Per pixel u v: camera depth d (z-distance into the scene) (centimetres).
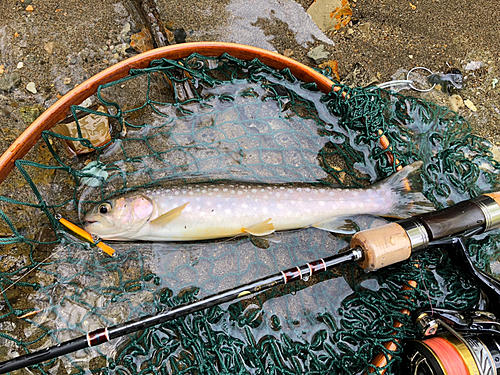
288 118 30
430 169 29
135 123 29
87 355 24
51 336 24
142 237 26
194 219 26
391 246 22
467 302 25
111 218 26
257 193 26
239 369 23
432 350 21
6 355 24
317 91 30
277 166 29
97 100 30
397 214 27
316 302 26
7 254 26
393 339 23
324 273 26
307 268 22
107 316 25
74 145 28
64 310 25
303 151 30
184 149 29
